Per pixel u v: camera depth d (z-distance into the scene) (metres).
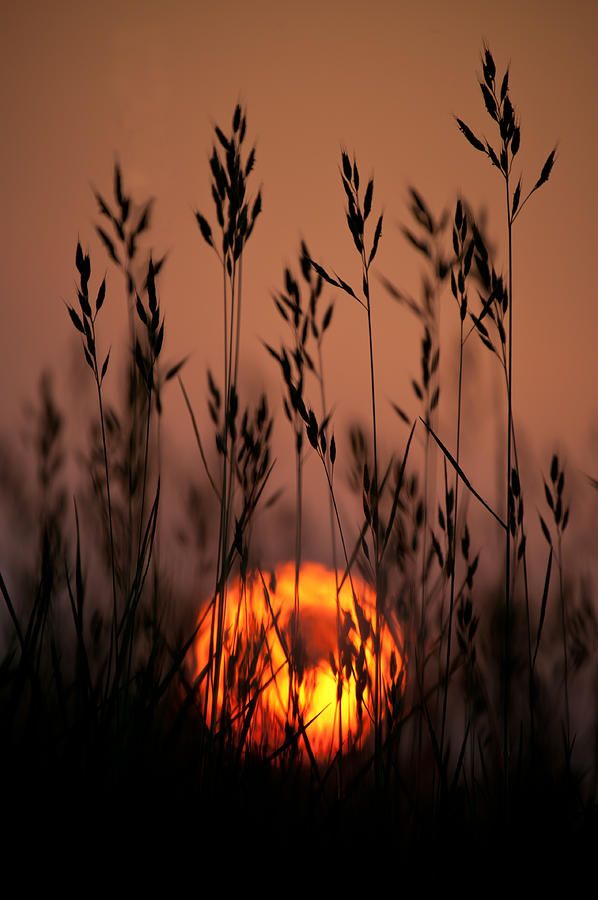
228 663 2.88
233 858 2.81
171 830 2.81
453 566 2.88
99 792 2.81
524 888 2.81
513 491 2.88
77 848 2.79
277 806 2.84
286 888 2.80
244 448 2.88
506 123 2.86
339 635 2.87
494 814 2.86
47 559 2.85
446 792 2.83
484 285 2.87
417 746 2.89
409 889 2.81
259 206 2.89
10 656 2.84
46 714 2.83
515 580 2.89
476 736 2.89
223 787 2.83
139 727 2.83
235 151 2.89
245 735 2.84
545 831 2.84
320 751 2.88
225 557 2.87
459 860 2.82
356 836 2.83
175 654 2.87
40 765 2.82
